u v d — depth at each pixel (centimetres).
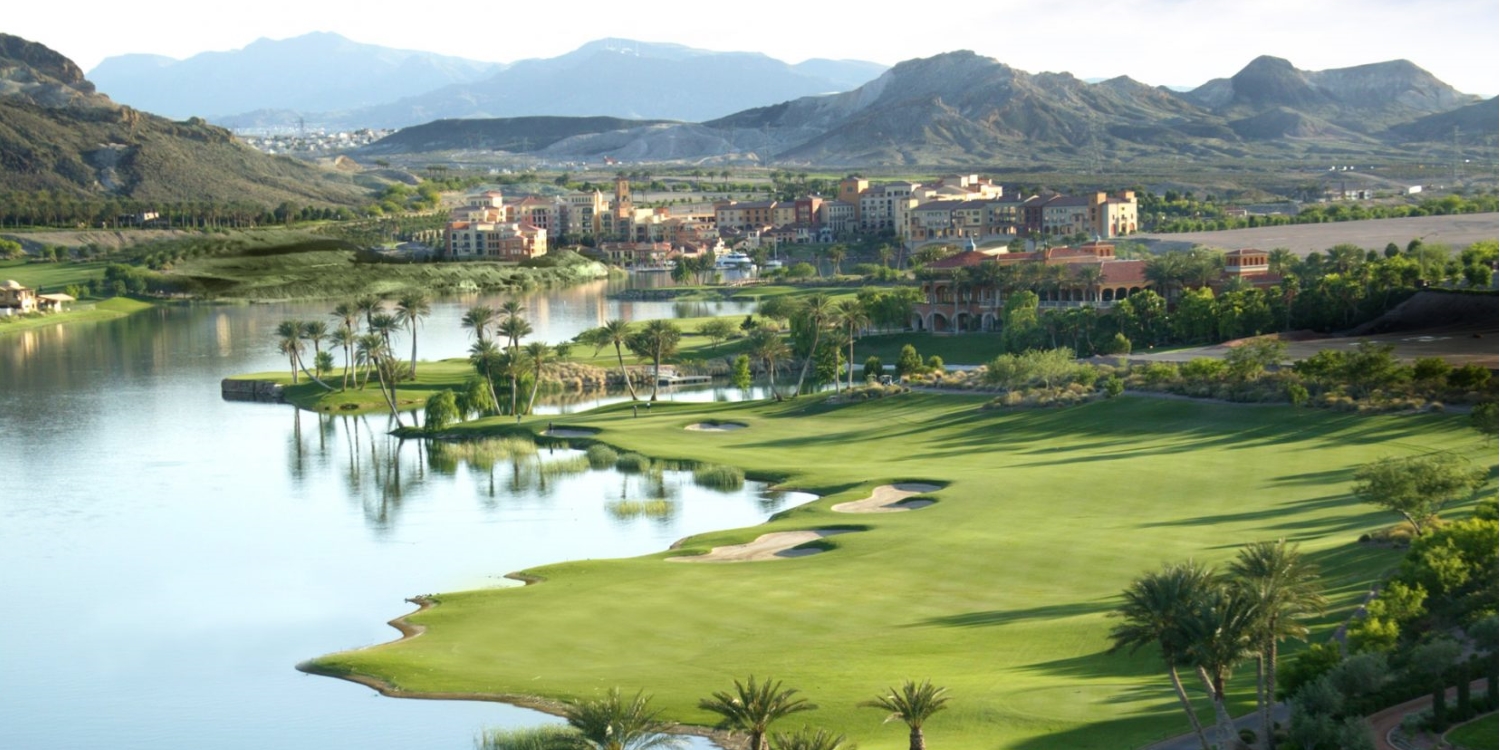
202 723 8306
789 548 11931
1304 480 12744
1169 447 14988
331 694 8669
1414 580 7569
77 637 10231
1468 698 6250
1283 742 6294
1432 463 9769
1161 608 6238
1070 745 6669
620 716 6894
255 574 11931
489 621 10000
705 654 8838
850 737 7119
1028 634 8688
